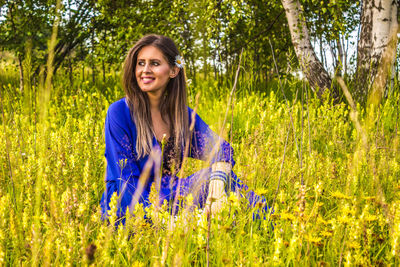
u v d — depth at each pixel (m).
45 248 1.34
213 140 2.25
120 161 2.17
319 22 8.02
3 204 1.56
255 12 7.76
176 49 2.32
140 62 2.26
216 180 2.10
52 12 6.35
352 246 1.45
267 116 3.62
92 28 7.65
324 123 3.77
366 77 5.32
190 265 1.52
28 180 1.95
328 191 2.12
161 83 2.24
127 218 1.67
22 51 5.65
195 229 1.67
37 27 6.32
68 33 7.23
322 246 1.58
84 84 6.29
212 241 1.62
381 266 1.52
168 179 2.19
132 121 2.25
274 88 6.73
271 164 2.52
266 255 1.63
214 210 1.91
